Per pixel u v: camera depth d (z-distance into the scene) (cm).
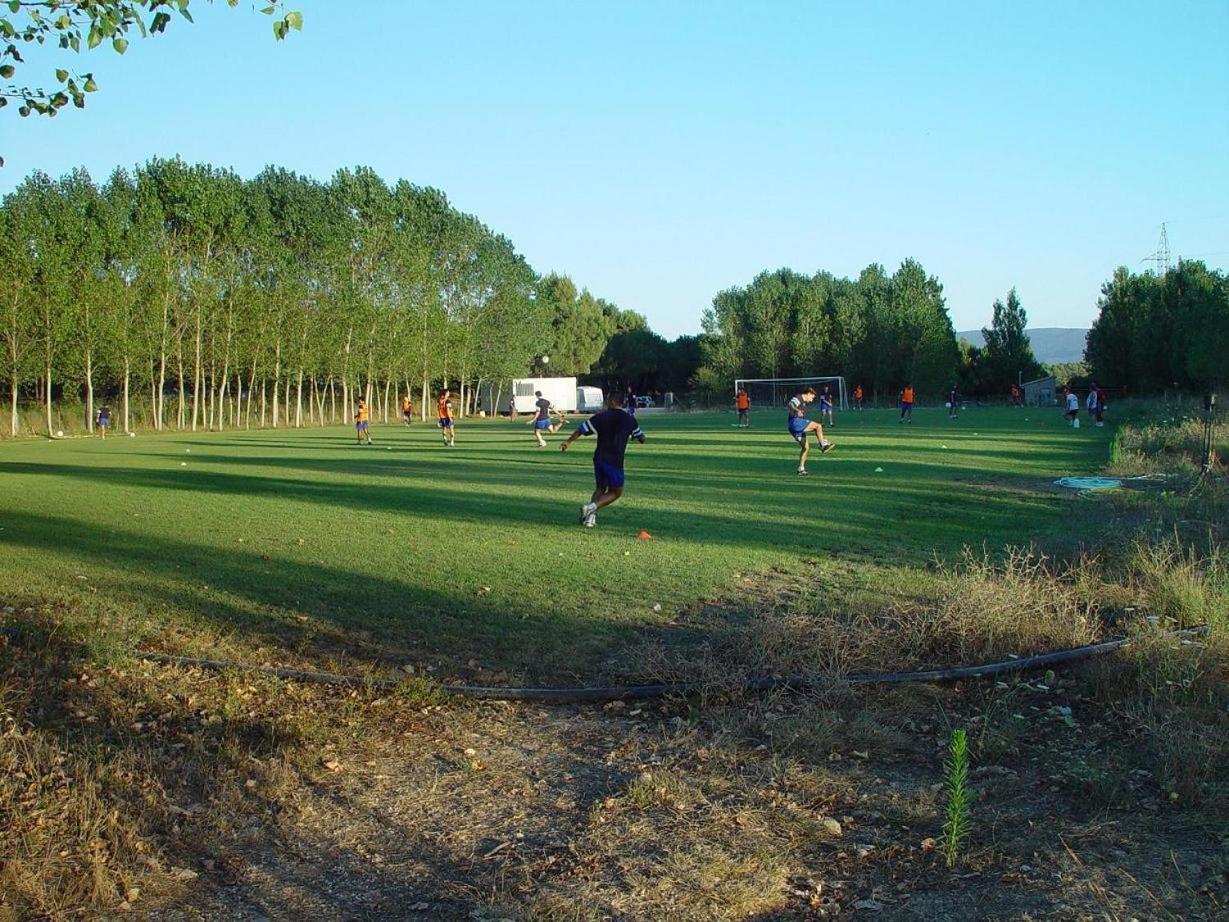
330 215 6112
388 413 6525
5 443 3903
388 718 626
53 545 1195
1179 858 435
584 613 859
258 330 5475
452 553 1135
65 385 4794
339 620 837
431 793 524
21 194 4412
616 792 521
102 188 4869
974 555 1120
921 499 1642
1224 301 5116
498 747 587
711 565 1062
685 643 773
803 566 1066
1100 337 7369
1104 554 1061
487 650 757
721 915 399
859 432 3688
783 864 440
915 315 7519
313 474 2170
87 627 780
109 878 419
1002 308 8269
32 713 603
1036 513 1485
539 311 7881
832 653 707
